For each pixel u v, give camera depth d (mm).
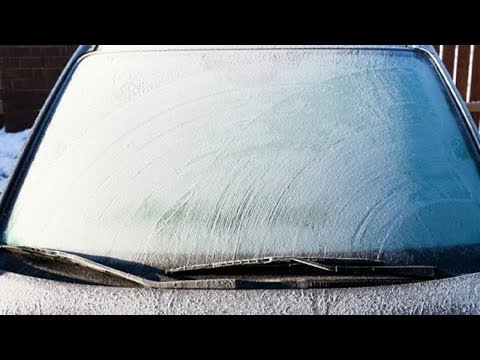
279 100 2615
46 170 2525
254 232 2230
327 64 2779
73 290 2066
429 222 2268
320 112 2568
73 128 2643
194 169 2396
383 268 2117
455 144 2553
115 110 2670
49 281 2117
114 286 2107
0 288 2105
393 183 2348
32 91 8875
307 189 2316
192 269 2152
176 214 2293
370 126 2523
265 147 2441
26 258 2289
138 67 2844
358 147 2445
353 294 2016
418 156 2449
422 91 2719
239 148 2445
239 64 2793
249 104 2607
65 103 2766
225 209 2285
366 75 2738
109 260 2229
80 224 2328
